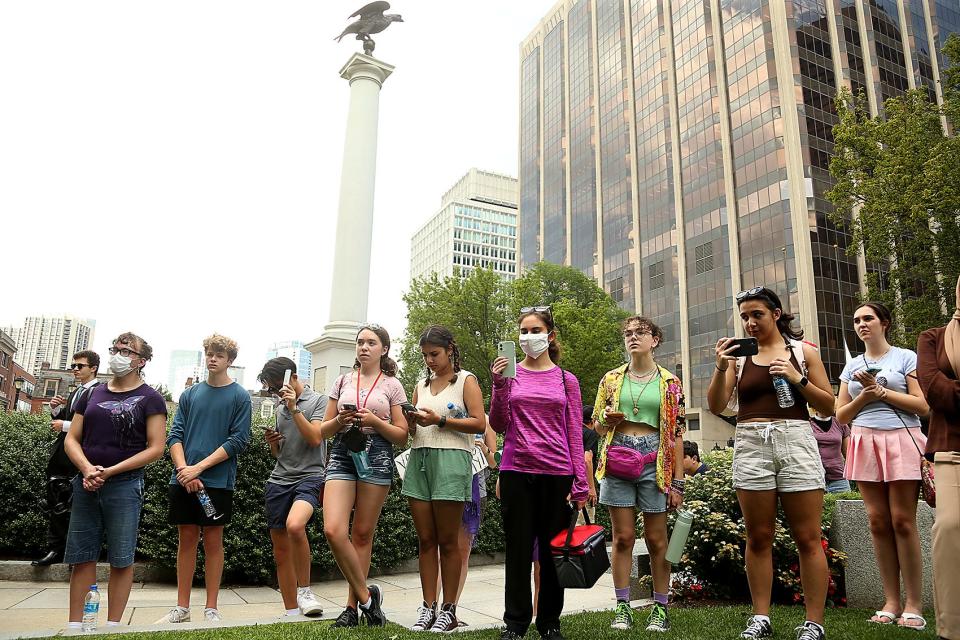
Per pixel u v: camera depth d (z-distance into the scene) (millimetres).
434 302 31109
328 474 4496
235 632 3979
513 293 31359
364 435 4379
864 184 19875
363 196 16625
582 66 67688
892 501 4586
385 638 3814
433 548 4508
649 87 56438
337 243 16406
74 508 4543
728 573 5938
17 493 7184
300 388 5465
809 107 42781
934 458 3279
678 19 53531
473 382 4547
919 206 17781
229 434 5133
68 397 6629
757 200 44062
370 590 4449
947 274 18500
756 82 45312
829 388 4047
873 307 4996
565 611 5586
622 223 58125
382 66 17703
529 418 4027
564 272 39469
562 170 69312
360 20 17828
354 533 4500
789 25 43688
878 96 44656
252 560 7109
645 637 3926
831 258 40438
